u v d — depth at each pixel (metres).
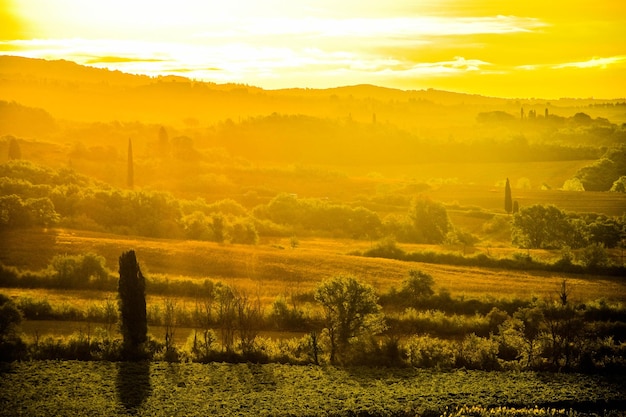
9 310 85.44
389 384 79.69
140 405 71.94
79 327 94.25
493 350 87.44
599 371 85.12
